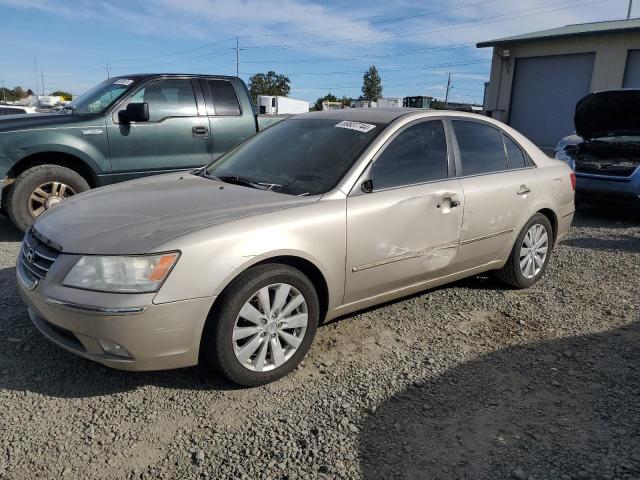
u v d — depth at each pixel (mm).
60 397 2965
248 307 2984
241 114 7246
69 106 6930
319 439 2660
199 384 3139
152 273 2703
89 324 2697
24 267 3123
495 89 20688
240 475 2402
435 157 3980
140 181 4031
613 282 5152
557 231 5078
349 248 3359
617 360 3553
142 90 6504
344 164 3574
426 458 2549
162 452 2553
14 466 2430
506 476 2441
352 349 3615
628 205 7785
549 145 19500
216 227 2904
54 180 5992
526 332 3963
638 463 2527
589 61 17984
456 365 3439
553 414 2926
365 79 89500
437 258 3918
